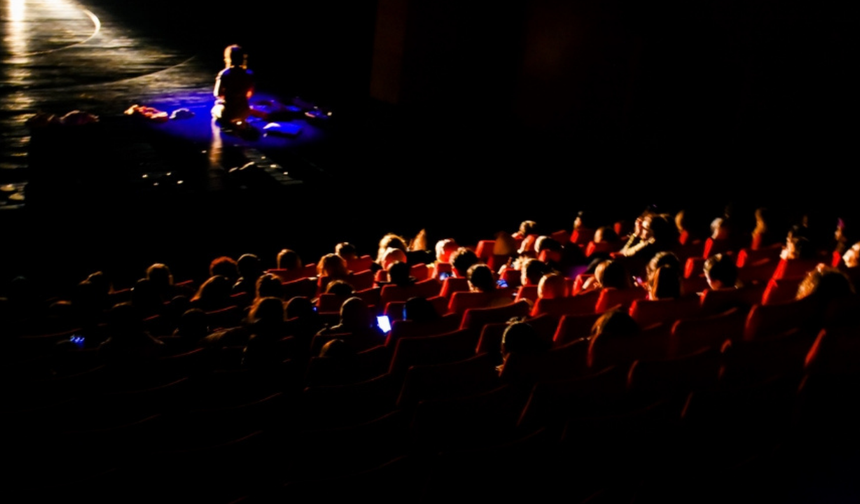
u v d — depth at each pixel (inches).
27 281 233.9
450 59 596.1
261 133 479.2
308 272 270.8
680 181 449.1
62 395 160.4
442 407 132.3
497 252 284.5
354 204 390.3
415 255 281.6
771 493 111.3
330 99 596.1
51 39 675.4
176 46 700.7
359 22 711.7
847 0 374.9
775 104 417.7
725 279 207.0
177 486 117.4
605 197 426.6
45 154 352.8
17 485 125.7
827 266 210.5
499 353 176.7
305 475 126.3
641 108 491.5
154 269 229.9
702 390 137.6
